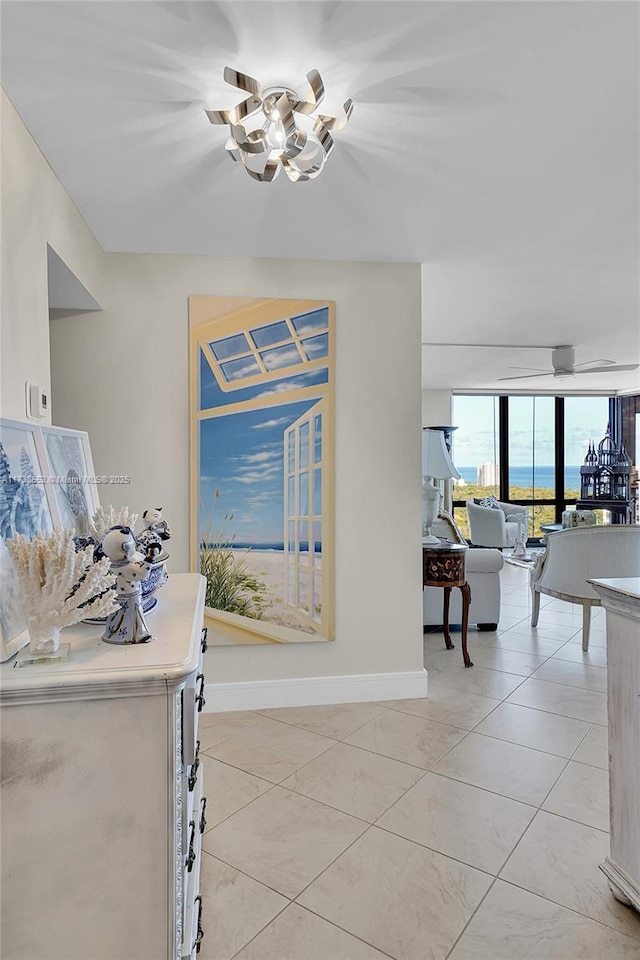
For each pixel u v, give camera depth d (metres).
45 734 1.03
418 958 1.55
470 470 9.12
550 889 1.80
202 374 3.06
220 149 1.98
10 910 1.03
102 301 2.97
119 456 3.02
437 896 1.77
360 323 3.19
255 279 3.10
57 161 2.04
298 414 3.13
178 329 3.04
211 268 3.06
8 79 1.60
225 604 3.11
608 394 9.05
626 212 2.54
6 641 1.12
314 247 2.94
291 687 3.16
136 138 1.91
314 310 3.13
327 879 1.85
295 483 3.14
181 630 1.29
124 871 1.05
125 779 1.05
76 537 1.44
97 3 1.33
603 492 8.60
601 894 1.78
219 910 1.72
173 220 2.58
